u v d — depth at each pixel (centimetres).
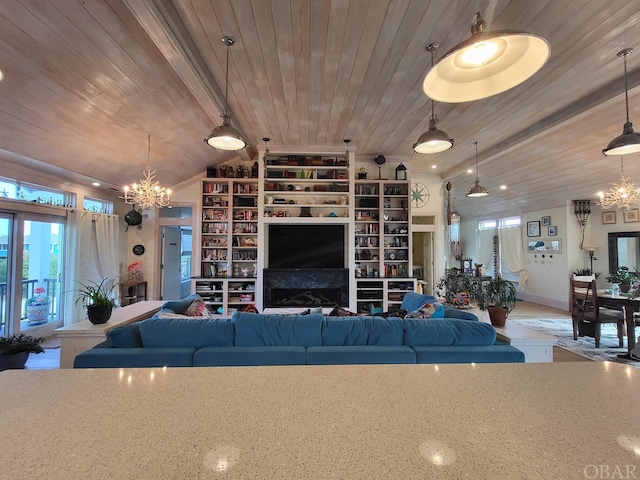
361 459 64
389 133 468
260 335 219
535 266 777
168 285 642
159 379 103
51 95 290
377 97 350
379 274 573
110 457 64
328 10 221
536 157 530
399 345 220
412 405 87
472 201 879
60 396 90
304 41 255
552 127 390
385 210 600
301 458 64
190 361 202
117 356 199
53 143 359
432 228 691
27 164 394
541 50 114
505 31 105
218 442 70
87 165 429
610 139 429
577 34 239
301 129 455
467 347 216
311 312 282
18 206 399
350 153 542
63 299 465
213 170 584
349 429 75
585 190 612
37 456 64
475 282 350
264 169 539
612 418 80
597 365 116
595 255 680
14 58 244
